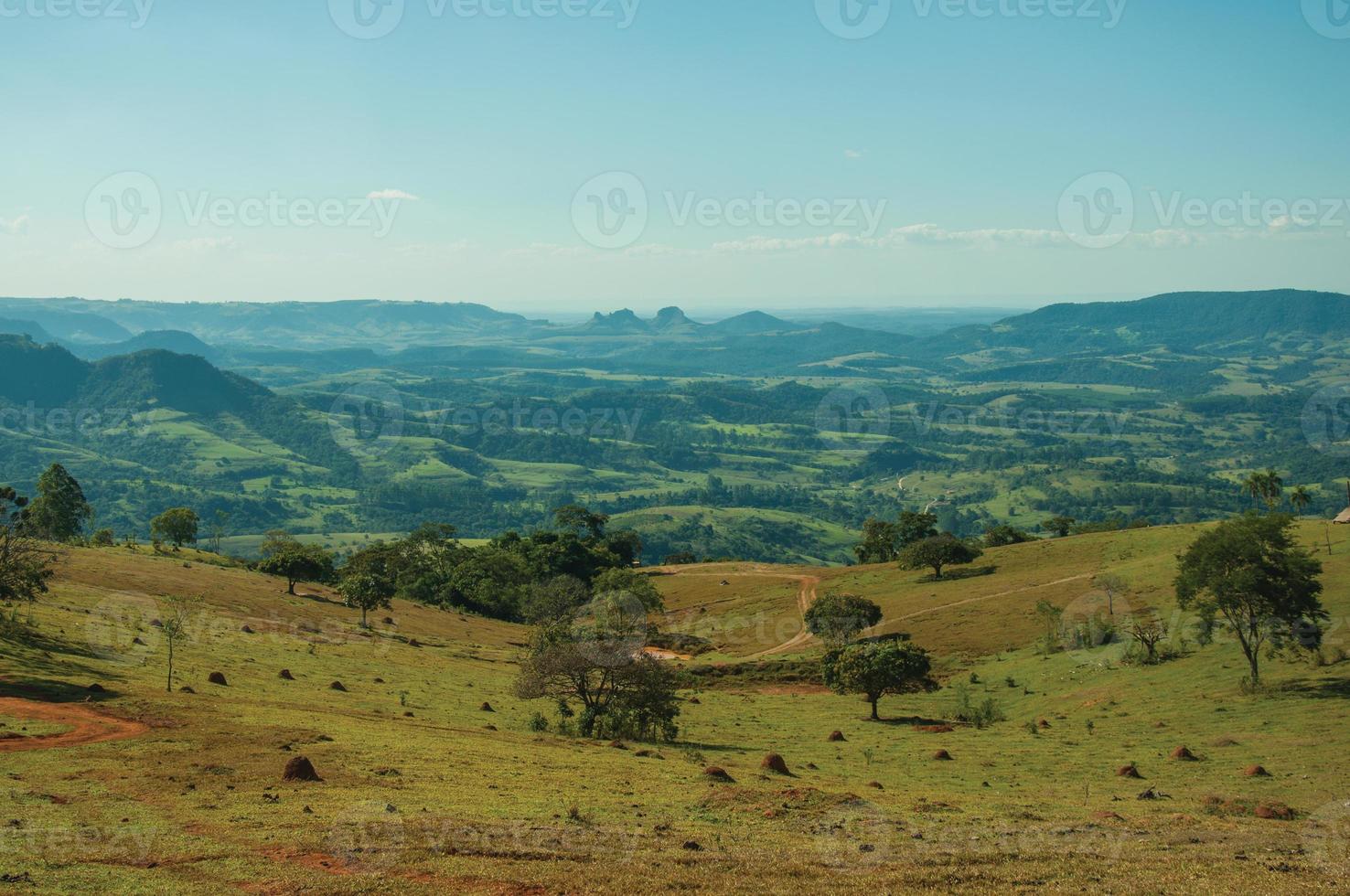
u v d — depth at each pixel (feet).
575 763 120.06
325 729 126.21
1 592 170.91
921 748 161.79
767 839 83.10
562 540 535.60
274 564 396.37
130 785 88.12
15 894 59.57
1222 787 118.52
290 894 63.00
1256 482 412.57
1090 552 395.14
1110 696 199.31
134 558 373.20
